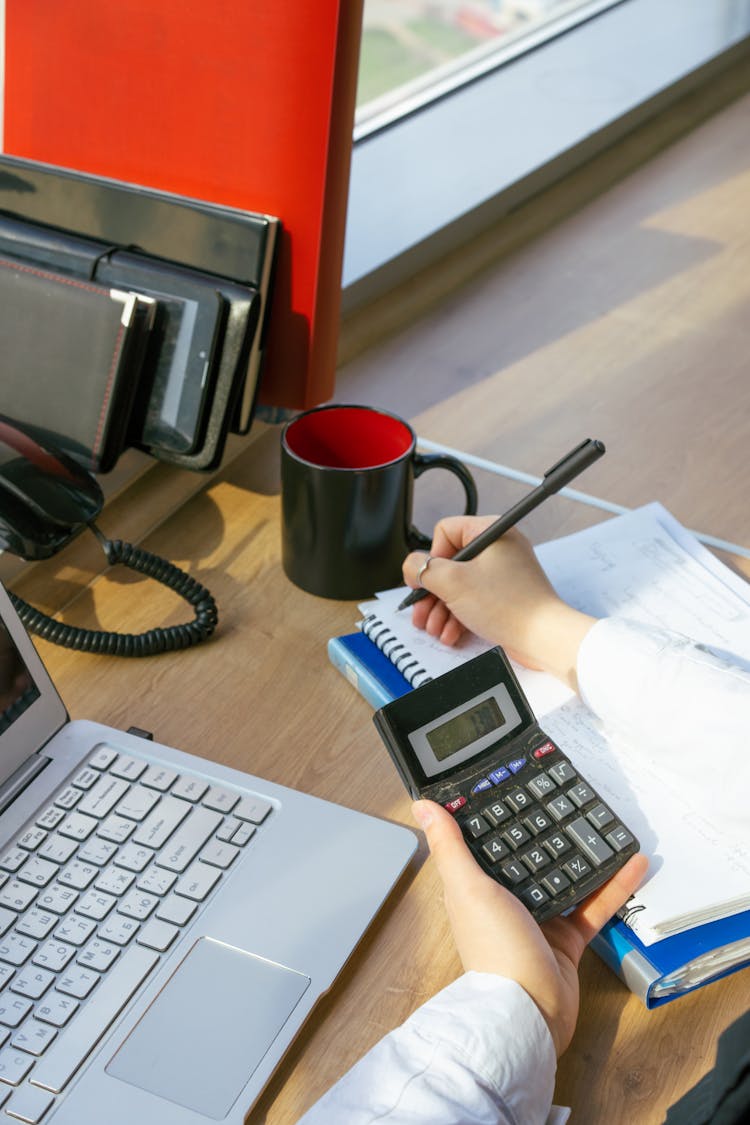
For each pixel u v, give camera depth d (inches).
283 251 38.1
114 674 33.0
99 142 39.6
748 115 74.5
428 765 27.1
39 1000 23.8
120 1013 23.7
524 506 31.6
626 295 55.2
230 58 36.4
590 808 26.6
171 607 35.4
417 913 26.5
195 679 32.9
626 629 29.9
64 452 36.0
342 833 27.5
